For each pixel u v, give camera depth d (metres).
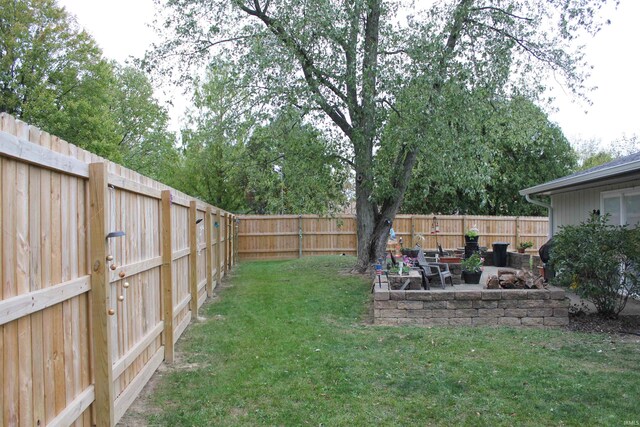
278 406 3.46
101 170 2.71
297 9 8.80
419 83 8.35
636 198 7.77
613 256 5.94
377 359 4.55
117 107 26.08
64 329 2.35
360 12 8.91
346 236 17.39
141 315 3.87
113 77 22.02
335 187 11.70
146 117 26.48
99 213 2.71
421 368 4.28
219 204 20.03
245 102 9.97
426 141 8.63
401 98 8.66
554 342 5.21
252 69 9.01
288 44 8.77
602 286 6.14
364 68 8.93
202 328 6.02
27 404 1.95
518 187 21.06
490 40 9.41
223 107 10.58
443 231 17.28
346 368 4.29
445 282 9.21
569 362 4.45
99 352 2.70
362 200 10.80
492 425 3.11
